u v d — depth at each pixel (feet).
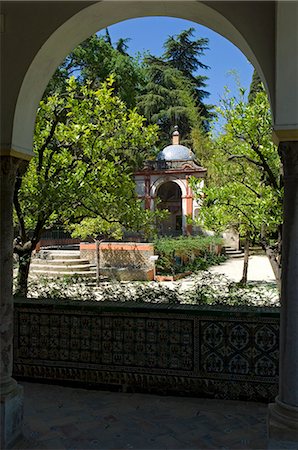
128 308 14.53
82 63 69.87
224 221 25.04
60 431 11.69
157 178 86.12
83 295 17.30
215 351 13.88
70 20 10.97
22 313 15.60
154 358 14.35
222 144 24.67
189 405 13.41
